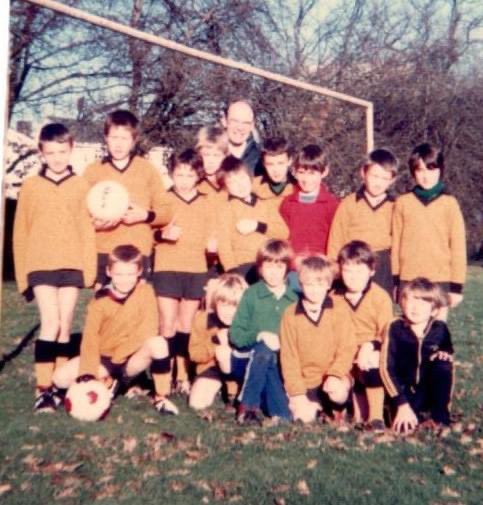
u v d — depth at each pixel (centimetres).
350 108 1750
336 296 475
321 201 566
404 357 450
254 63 1697
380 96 1844
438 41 1906
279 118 1680
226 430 435
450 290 532
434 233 527
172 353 552
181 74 1593
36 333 780
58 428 431
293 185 588
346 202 547
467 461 388
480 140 1864
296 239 562
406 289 450
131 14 1625
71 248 486
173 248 558
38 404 468
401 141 1827
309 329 456
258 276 544
